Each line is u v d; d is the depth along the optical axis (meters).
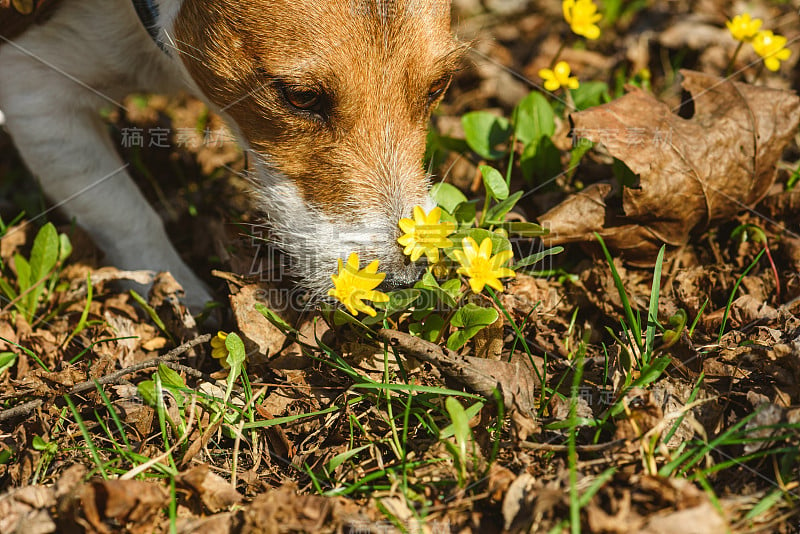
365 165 0.87
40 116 0.93
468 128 0.94
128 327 0.88
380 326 0.85
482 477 0.79
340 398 0.83
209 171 1.02
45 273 0.89
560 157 0.92
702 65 1.05
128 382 0.85
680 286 0.88
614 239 0.89
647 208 0.88
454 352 0.82
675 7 1.12
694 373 0.83
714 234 0.91
